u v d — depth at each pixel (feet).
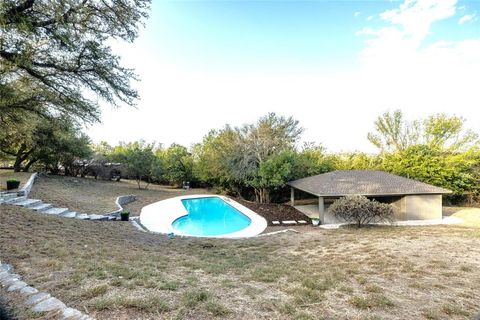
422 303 11.18
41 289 10.44
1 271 11.85
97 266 13.94
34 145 61.26
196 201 70.49
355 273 15.81
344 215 40.09
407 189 46.29
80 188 62.59
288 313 9.69
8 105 23.82
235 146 71.20
